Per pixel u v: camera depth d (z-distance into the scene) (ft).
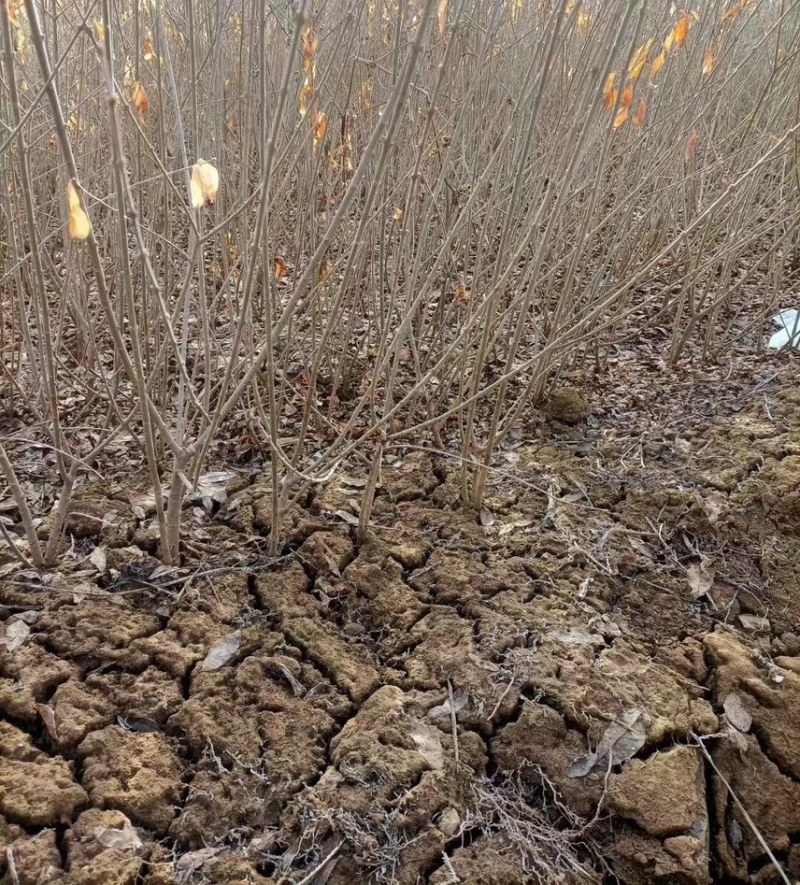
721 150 10.48
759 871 5.29
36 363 8.38
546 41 6.42
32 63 8.88
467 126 9.90
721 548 7.34
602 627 6.36
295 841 4.79
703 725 5.72
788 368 9.73
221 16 7.03
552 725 5.54
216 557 6.68
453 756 5.33
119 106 6.73
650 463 8.29
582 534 7.34
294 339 8.95
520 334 7.13
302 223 8.53
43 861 4.43
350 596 6.49
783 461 8.03
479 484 7.42
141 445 6.84
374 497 7.63
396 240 8.96
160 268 8.65
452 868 4.78
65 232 7.45
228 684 5.57
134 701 5.34
